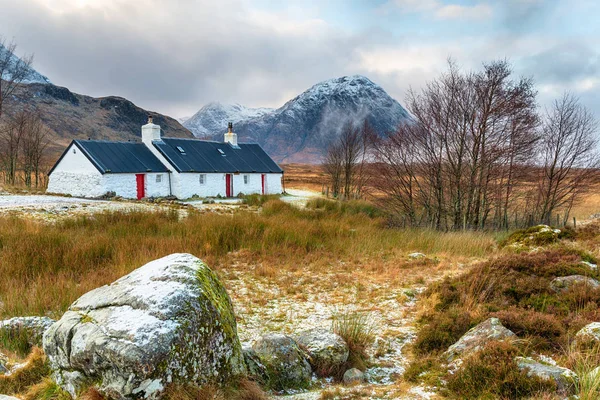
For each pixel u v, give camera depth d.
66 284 9.06
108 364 3.92
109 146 33.66
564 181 28.39
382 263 12.87
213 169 37.31
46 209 21.45
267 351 5.34
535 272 8.70
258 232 16.03
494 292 8.01
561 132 27.02
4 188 35.00
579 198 28.38
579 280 7.88
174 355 3.95
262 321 7.76
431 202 27.98
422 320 7.58
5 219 15.98
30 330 6.16
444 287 8.77
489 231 22.20
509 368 4.52
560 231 15.29
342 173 44.78
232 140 43.38
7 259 10.57
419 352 6.12
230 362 4.53
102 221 16.77
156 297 4.23
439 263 12.71
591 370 4.26
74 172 32.53
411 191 26.95
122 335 3.92
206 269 4.96
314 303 9.00
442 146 25.27
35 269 10.31
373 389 4.82
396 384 5.09
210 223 16.36
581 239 14.67
